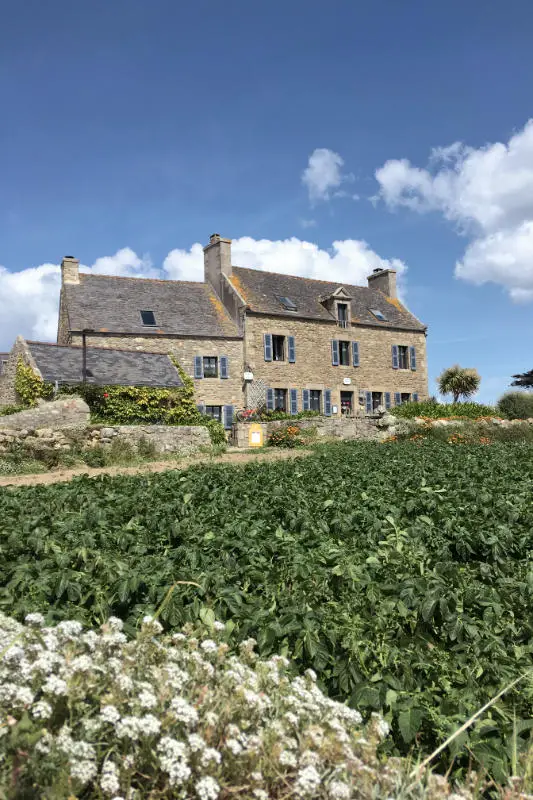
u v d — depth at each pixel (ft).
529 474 32.12
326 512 21.95
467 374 121.90
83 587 13.67
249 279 105.60
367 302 118.62
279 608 13.08
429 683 11.20
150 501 23.66
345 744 7.05
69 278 92.17
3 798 5.64
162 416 74.79
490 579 15.78
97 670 7.44
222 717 7.27
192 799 6.32
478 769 8.71
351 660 11.25
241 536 18.01
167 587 13.03
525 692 10.41
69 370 73.92
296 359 101.14
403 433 71.15
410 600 13.15
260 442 70.03
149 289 97.86
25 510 22.09
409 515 22.35
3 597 12.93
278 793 6.79
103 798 6.32
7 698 6.44
